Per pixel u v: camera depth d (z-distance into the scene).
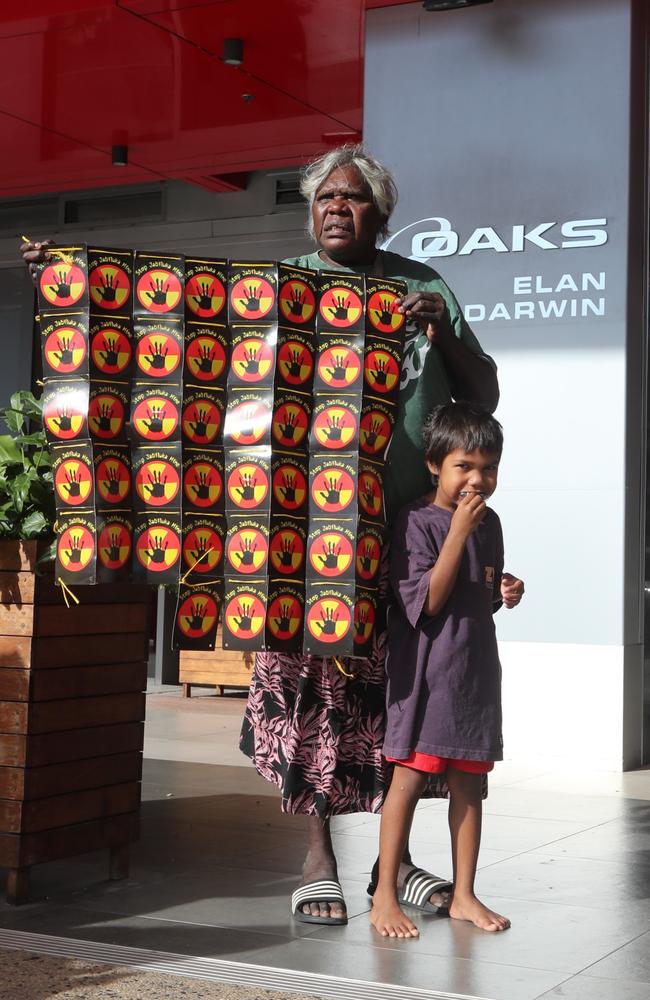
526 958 2.89
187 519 3.10
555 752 6.35
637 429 6.47
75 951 2.86
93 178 9.97
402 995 2.59
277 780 3.30
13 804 3.27
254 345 3.13
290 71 7.55
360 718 3.28
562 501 6.40
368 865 3.87
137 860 3.86
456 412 3.18
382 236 3.58
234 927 3.10
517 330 6.53
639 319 6.50
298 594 3.11
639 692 6.45
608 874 3.82
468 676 3.14
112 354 3.10
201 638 3.09
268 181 10.84
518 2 6.57
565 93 6.47
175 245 11.25
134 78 7.75
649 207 6.64
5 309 11.88
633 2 6.36
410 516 3.22
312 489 3.14
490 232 6.59
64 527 3.08
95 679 3.47
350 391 3.15
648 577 6.59
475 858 3.25
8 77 7.78
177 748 6.52
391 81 6.83
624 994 2.63
